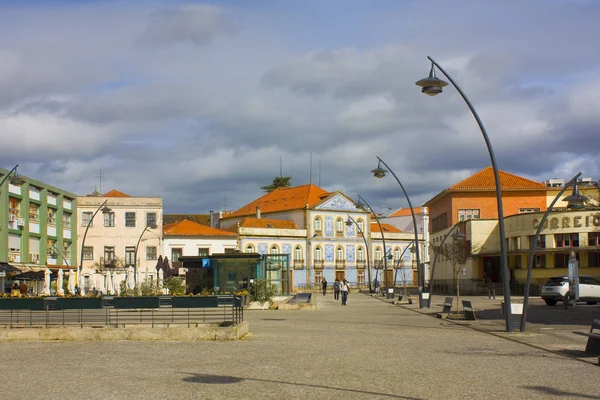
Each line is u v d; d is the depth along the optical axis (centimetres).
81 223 7525
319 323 2886
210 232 8356
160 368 1474
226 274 5669
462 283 6800
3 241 5656
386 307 4472
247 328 2334
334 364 1532
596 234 5619
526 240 6053
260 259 5597
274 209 10206
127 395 1149
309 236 9606
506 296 2414
